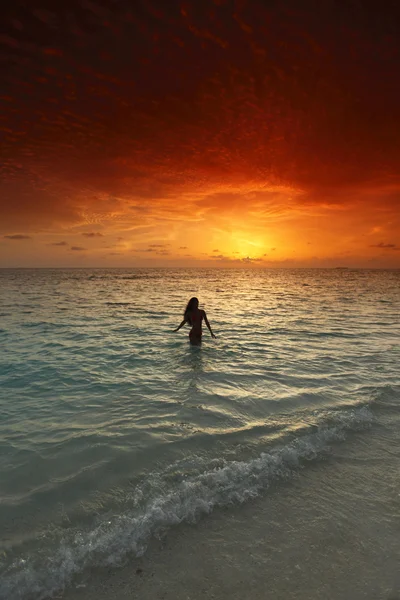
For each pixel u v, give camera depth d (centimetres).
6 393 580
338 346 952
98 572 232
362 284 5222
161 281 6141
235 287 4291
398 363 775
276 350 899
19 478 335
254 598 214
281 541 260
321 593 217
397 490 322
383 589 220
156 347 925
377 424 462
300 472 349
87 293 3066
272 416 485
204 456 378
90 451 388
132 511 289
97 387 611
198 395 569
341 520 282
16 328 1204
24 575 227
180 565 239
